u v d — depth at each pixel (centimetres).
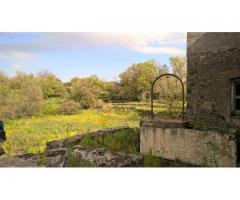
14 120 1930
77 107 2070
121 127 1119
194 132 677
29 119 1945
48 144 972
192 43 989
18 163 771
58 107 2077
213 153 650
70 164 720
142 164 714
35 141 1406
